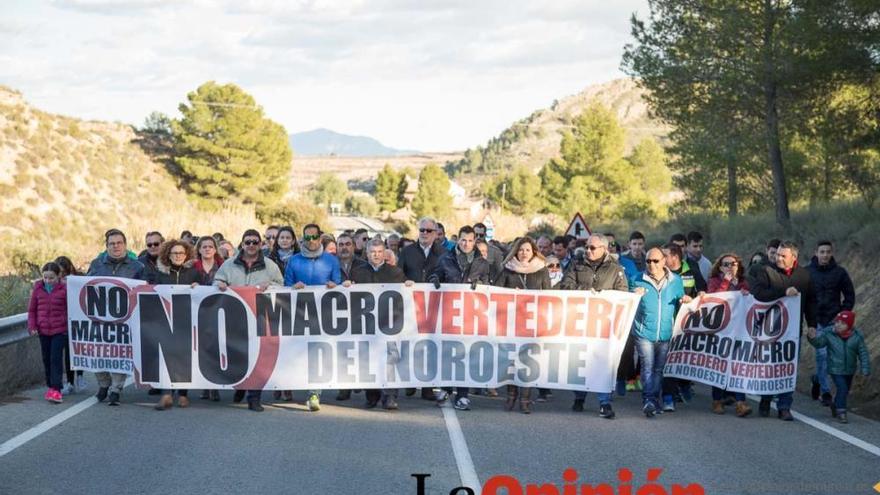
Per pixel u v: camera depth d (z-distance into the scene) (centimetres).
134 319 1147
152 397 1223
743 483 814
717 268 1202
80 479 788
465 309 1167
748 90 2511
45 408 1104
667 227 4072
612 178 7656
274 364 1154
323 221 7756
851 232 2133
